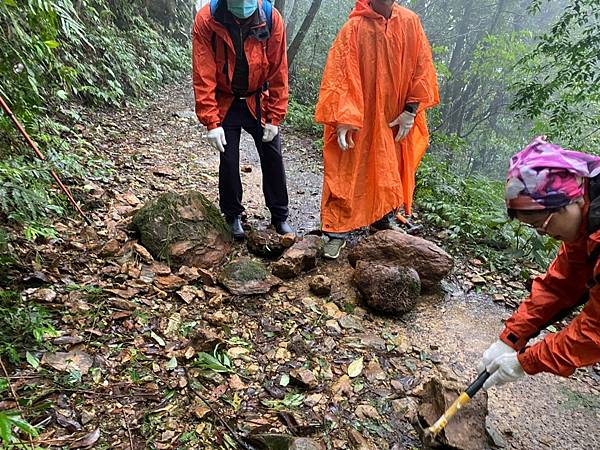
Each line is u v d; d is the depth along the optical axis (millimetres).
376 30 3148
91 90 5957
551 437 2266
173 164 5086
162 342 2416
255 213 4215
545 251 3979
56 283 2619
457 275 3625
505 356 1835
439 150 9992
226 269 3041
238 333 2611
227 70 3139
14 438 1657
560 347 1598
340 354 2588
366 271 3025
